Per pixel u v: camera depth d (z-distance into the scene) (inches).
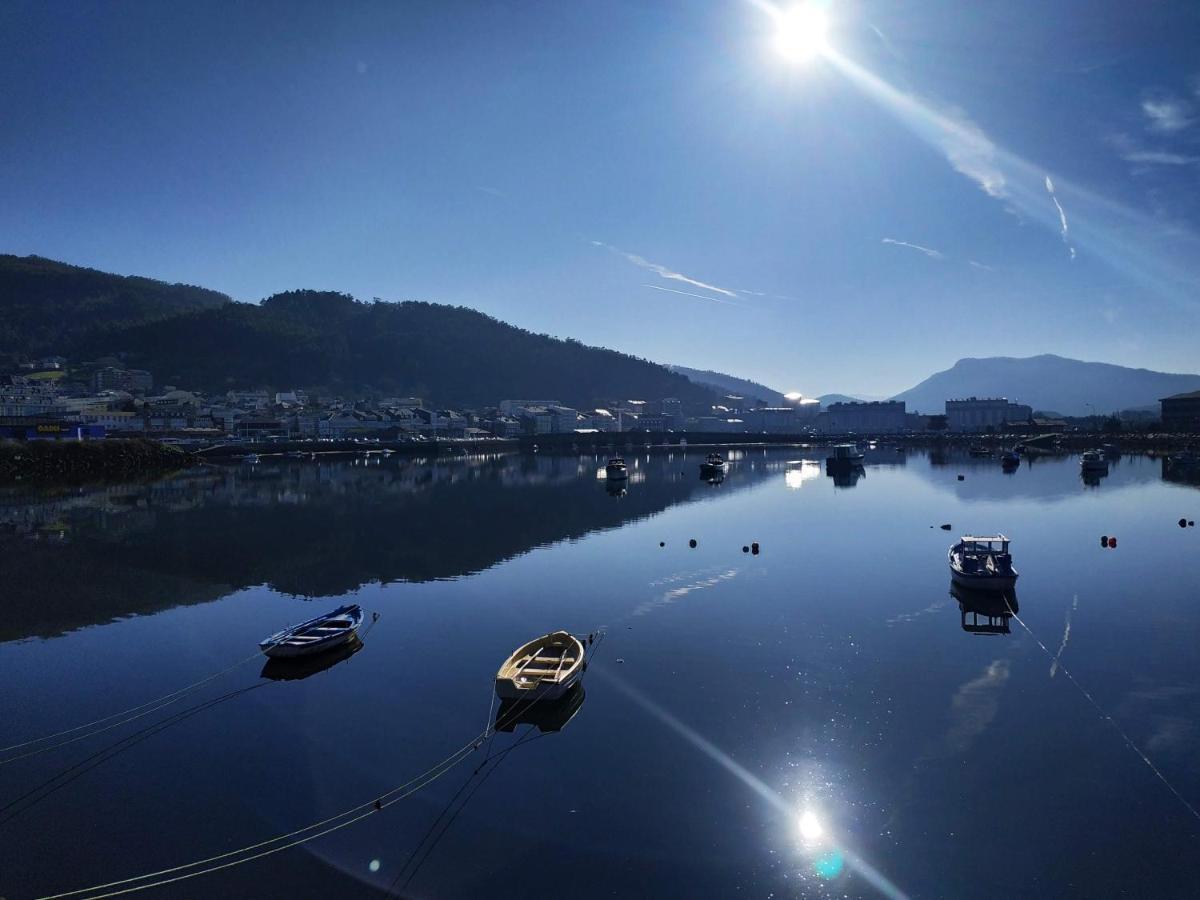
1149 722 1092.5
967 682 1252.5
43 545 2583.7
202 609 1795.0
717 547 2456.9
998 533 2682.1
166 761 1039.0
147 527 2965.1
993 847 807.7
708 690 1237.1
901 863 788.6
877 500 3688.5
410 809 905.5
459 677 1330.0
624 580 2009.1
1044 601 1744.6
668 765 995.3
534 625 1620.3
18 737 1121.4
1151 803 885.2
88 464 5103.3
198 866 804.6
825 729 1083.9
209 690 1291.8
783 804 896.9
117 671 1389.0
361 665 1398.9
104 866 807.7
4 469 4598.9
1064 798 897.5
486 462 7022.6
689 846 822.5
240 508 3540.8
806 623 1590.8
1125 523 2874.0
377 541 2632.9
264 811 908.0
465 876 780.0
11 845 847.7
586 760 1009.5
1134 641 1450.5
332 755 1045.2
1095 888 744.3
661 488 4424.2
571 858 804.6
